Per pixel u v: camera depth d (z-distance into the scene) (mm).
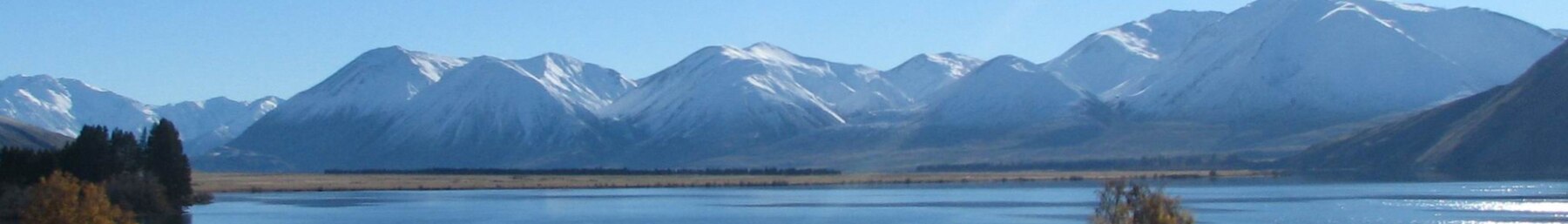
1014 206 188500
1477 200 182750
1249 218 157500
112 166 176125
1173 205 82375
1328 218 156000
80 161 172250
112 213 118812
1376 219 153500
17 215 147750
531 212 186875
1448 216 155000
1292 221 153125
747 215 175250
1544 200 177875
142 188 174625
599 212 185500
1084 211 174000
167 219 172000
